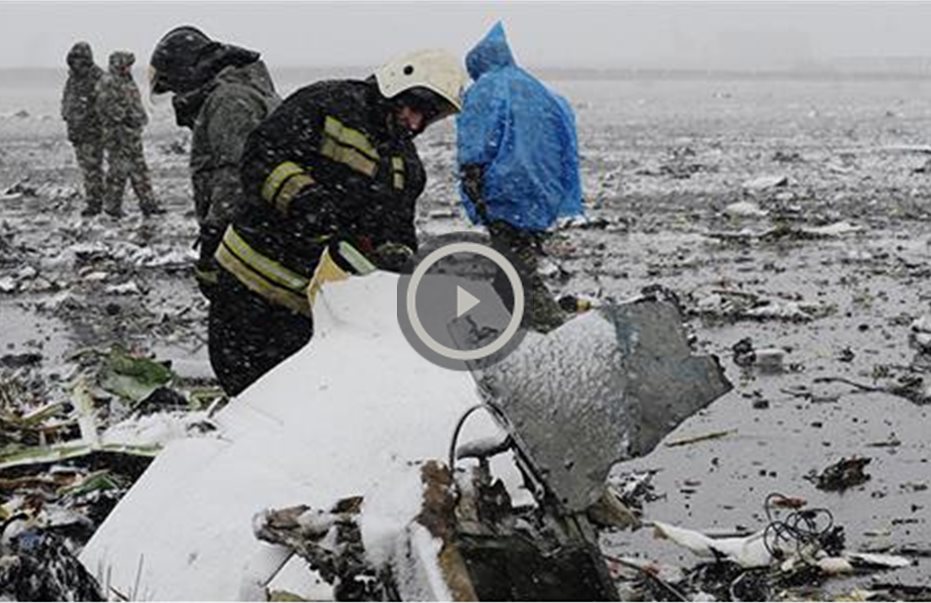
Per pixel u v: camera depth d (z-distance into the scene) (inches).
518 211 375.6
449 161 1189.1
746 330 457.4
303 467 200.7
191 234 740.7
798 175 1019.3
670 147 1344.7
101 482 260.8
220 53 312.7
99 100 827.4
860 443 324.2
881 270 578.6
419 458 197.6
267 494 198.2
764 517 272.8
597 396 180.2
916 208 805.2
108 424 297.7
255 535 181.2
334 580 179.3
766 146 1346.0
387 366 212.4
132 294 552.1
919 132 1562.5
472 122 375.2
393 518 173.5
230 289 271.0
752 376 390.6
